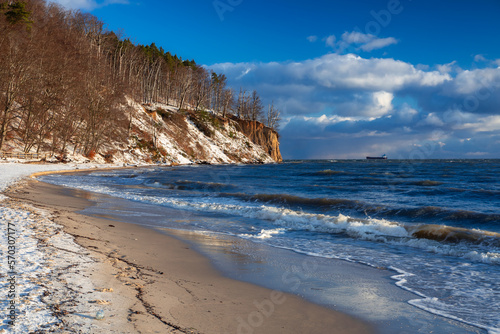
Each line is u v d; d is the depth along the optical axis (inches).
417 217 585.6
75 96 2236.7
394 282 263.9
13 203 506.0
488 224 514.3
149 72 4375.0
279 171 2287.2
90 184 1157.1
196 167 2760.8
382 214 625.9
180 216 593.3
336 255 354.6
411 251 374.9
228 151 3912.4
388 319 191.5
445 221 550.9
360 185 1275.8
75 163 2153.1
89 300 176.2
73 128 2370.8
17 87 1905.8
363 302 217.9
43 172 1475.1
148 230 447.5
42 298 170.6
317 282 259.3
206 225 519.5
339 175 1863.9
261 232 468.4
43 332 136.9
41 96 2065.7
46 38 2225.6
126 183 1279.5
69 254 262.4
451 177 1734.7
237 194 893.8
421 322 188.4
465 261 332.5
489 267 310.0
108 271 234.5
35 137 2033.7
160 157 2977.4
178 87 4694.9
